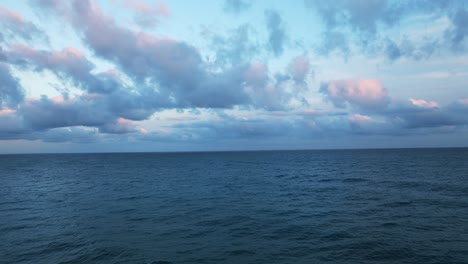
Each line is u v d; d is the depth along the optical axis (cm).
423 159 10000
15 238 1628
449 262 1215
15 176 5981
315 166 7850
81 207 2566
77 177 5647
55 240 1587
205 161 12331
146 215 2211
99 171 7188
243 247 1449
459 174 4862
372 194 3014
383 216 2041
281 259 1283
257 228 1808
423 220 1906
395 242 1470
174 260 1279
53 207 2578
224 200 2878
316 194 3136
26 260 1296
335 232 1672
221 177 5384
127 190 3725
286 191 3422
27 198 3131
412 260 1240
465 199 2634
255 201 2794
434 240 1495
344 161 10038
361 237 1562
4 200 3006
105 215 2225
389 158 11244
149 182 4678
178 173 6412
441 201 2545
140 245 1491
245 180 4800
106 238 1619
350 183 4006
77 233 1725
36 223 1986
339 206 2442
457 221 1872
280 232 1708
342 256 1299
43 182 4819
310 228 1778
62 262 1269
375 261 1236
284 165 8600
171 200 2909
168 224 1930
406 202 2527
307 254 1337
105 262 1262
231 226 1862
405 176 4709
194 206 2567
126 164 10462
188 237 1631
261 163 10075
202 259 1291
